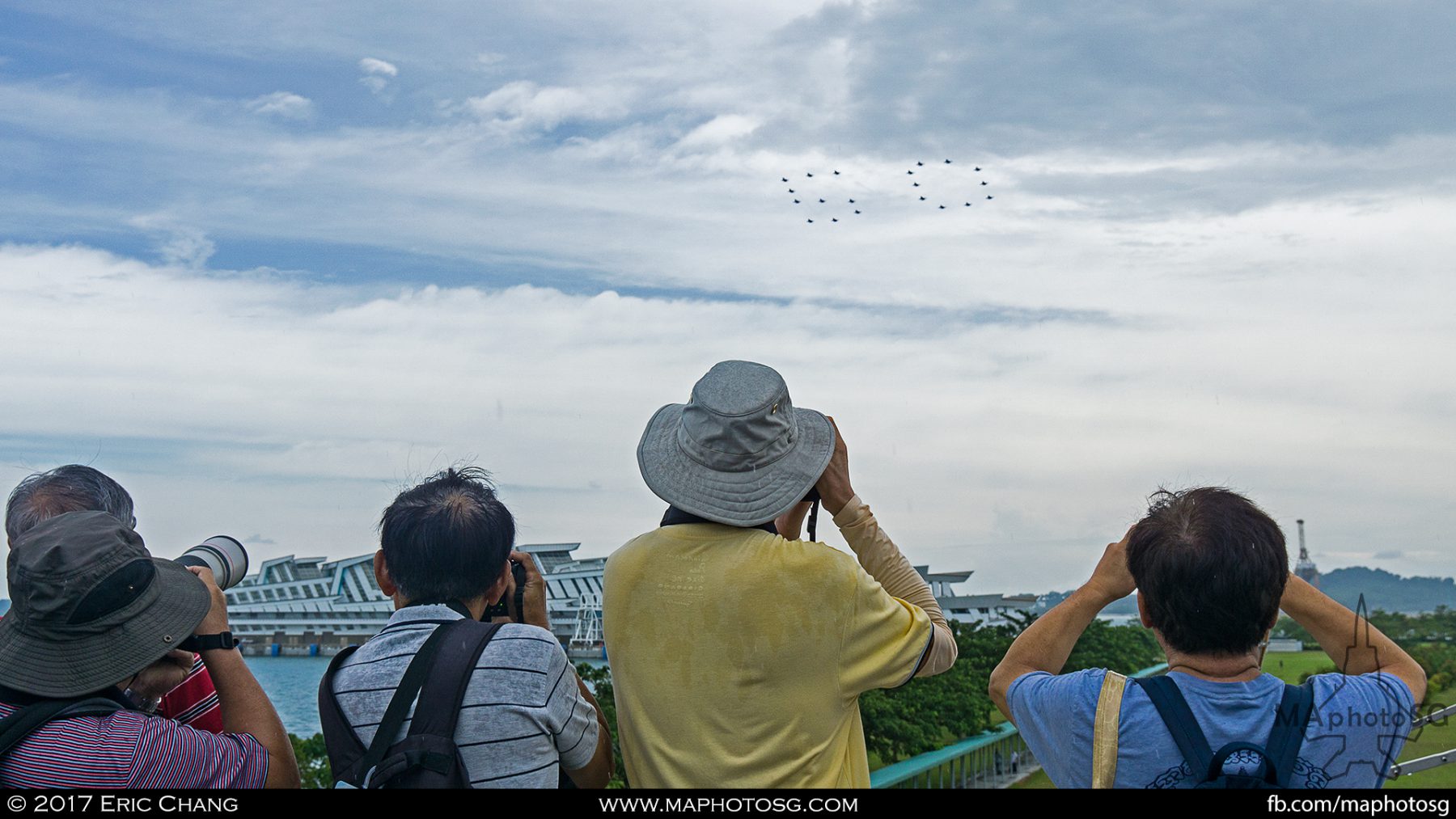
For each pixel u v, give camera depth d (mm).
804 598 2840
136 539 2979
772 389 2977
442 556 3057
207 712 3496
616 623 3061
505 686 2879
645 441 3219
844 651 2881
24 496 3613
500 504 3242
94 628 2768
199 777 2789
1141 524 2666
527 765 2852
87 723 2723
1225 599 2432
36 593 2730
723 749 2871
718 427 2932
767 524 3043
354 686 2910
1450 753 2666
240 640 3295
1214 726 2439
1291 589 2799
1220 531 2475
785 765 2873
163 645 2867
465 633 2965
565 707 3023
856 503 3211
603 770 3311
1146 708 2498
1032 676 2752
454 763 2771
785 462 2990
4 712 2695
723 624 2861
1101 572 2906
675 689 2918
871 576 3205
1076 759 2543
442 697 2824
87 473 3777
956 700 8789
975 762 9617
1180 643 2543
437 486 3260
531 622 3381
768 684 2857
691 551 2971
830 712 2914
